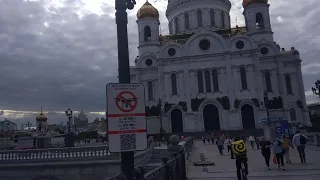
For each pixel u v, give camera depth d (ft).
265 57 222.69
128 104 21.38
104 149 82.17
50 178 79.56
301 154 73.10
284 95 214.48
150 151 100.58
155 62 242.58
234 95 213.25
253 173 60.29
